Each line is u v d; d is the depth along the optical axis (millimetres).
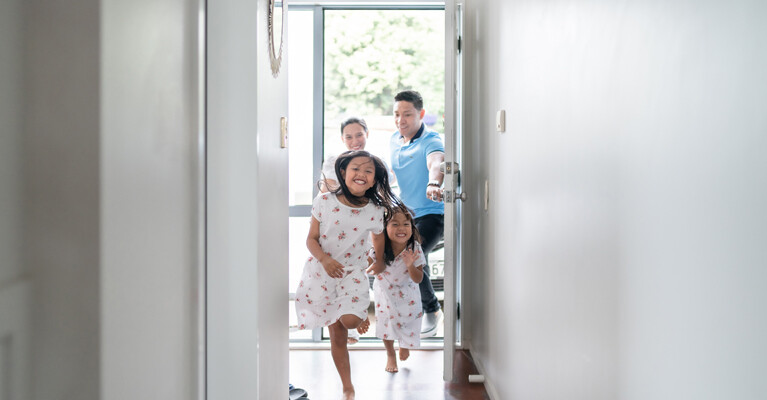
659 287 1300
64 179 1328
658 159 1302
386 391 3639
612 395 1570
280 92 2646
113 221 1399
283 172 2729
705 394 1111
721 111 1057
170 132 1763
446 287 3672
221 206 2094
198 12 1997
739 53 1005
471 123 4355
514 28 2838
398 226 3867
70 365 1342
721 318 1057
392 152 4586
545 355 2260
